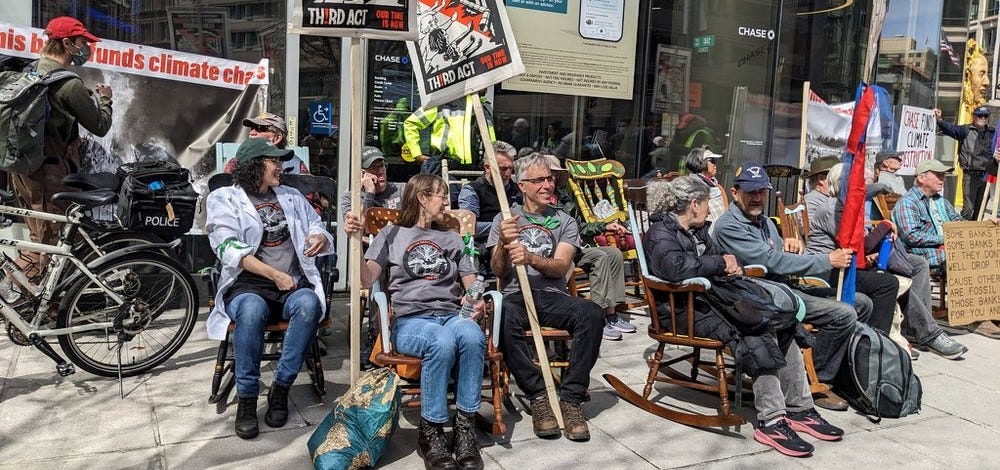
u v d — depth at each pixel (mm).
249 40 5648
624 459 3447
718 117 7922
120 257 4055
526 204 4109
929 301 5523
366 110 6117
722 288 3801
